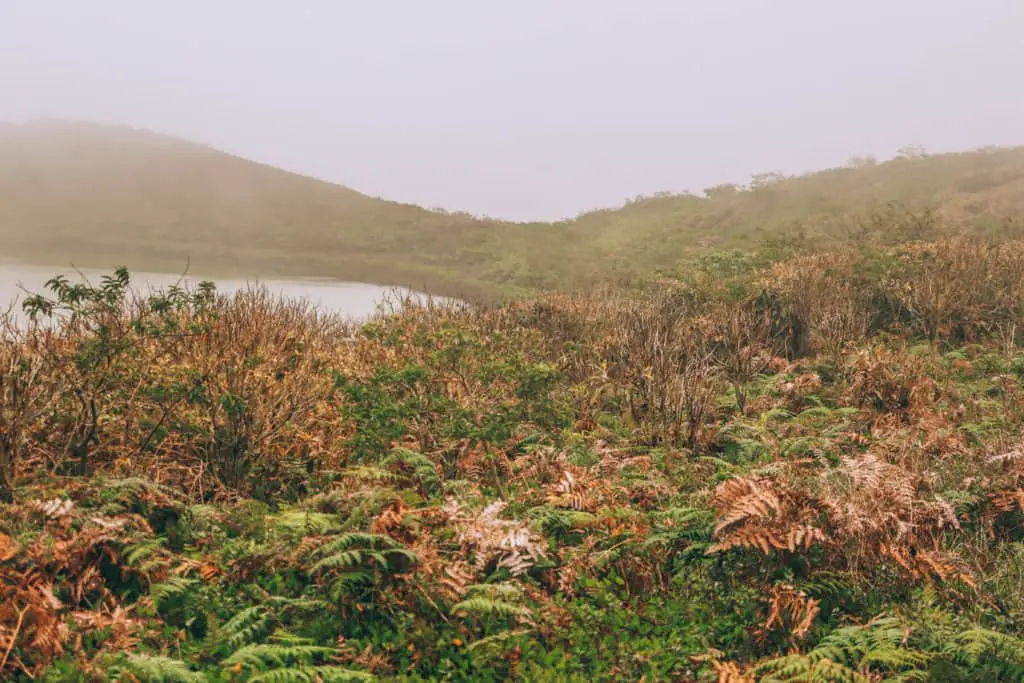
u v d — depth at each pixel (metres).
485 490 6.12
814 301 11.70
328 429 6.64
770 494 4.59
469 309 11.09
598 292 13.77
